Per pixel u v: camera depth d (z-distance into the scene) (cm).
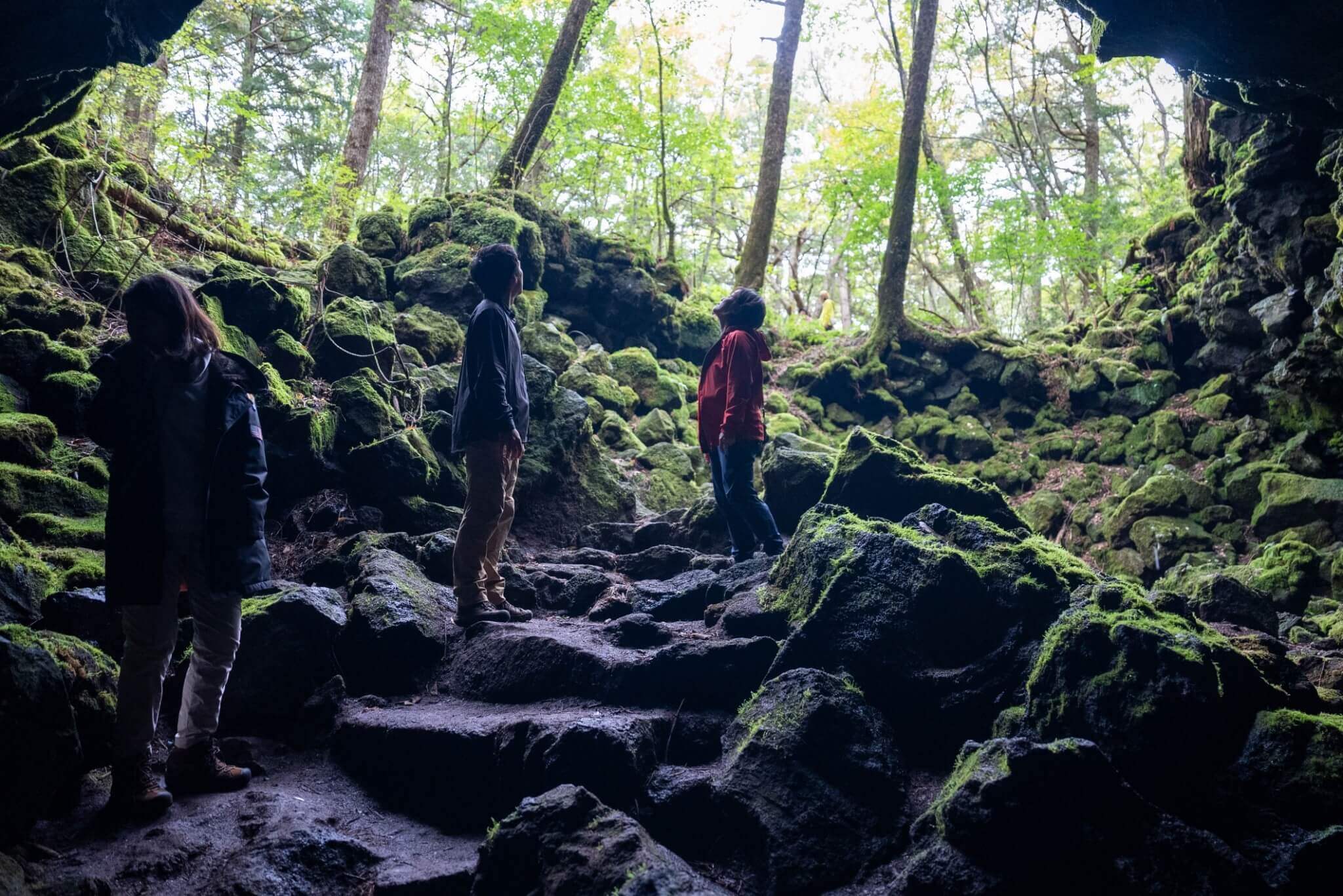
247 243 859
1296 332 745
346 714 371
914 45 1092
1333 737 265
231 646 316
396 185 1653
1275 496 718
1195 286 920
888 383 1020
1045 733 293
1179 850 243
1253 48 314
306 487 539
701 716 337
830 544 372
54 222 601
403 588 432
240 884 251
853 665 333
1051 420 957
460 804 322
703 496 602
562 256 945
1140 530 763
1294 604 629
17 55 281
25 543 394
